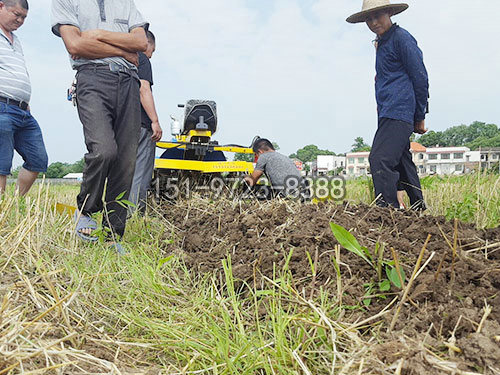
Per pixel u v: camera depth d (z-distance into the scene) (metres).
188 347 1.75
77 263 2.55
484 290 1.75
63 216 3.50
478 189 4.32
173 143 6.20
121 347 1.75
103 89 3.09
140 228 3.70
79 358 1.53
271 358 1.60
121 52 3.15
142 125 4.78
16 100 4.26
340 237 1.87
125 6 3.32
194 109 5.96
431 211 4.49
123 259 2.75
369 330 1.71
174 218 4.30
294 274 2.28
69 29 3.04
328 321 1.60
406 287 1.72
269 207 3.61
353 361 1.43
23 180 4.71
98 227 2.92
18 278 2.14
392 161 4.28
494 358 1.32
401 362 1.33
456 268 1.91
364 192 5.59
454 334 1.53
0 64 4.18
